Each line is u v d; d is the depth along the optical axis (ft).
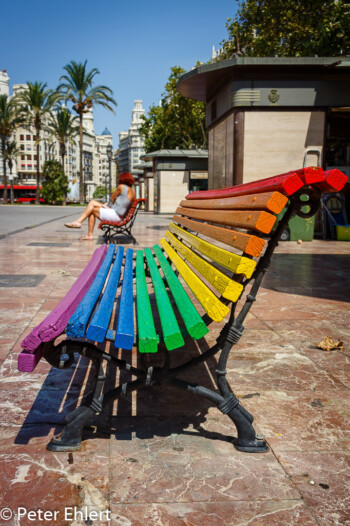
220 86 45.06
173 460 6.24
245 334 12.15
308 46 68.64
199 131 127.54
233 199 8.19
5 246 30.14
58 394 8.29
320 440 6.81
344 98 39.93
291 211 6.08
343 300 16.06
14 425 7.12
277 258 26.63
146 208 118.73
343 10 70.90
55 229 47.24
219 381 6.57
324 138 40.52
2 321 12.50
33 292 16.14
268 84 39.55
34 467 6.00
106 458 6.25
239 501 5.38
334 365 9.95
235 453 6.45
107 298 7.64
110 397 6.49
